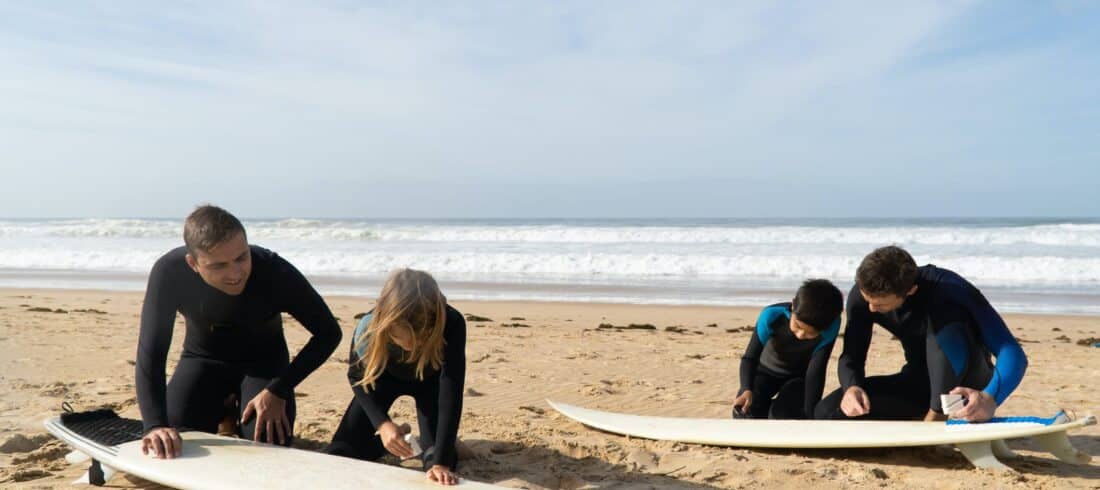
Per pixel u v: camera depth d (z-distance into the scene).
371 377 3.31
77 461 3.78
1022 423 3.75
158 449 3.27
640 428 4.51
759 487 3.62
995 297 13.87
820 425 4.33
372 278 17.08
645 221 76.38
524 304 13.10
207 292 3.44
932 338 3.91
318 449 4.05
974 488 3.58
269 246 23.80
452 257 19.14
